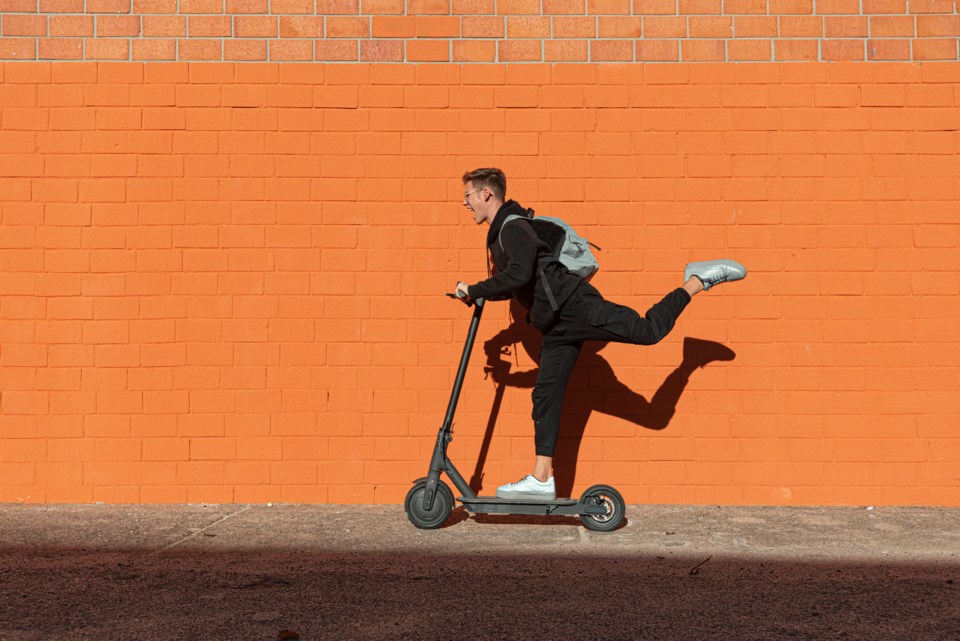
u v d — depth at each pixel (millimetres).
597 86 5652
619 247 5625
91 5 5648
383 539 4793
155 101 5641
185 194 5637
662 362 5621
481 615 3604
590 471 5613
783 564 4324
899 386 5574
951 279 5574
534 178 5637
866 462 5566
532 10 5668
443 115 5652
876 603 3748
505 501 4914
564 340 4930
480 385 5621
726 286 5609
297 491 5609
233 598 3812
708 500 5586
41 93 5633
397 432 5613
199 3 5656
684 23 5656
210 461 5613
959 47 5602
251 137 5645
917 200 5598
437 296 5637
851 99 5617
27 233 5605
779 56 5637
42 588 3947
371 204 5645
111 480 5594
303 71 5660
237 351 5617
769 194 5609
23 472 5594
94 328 5613
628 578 4102
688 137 5629
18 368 5605
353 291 5641
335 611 3646
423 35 5668
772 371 5602
